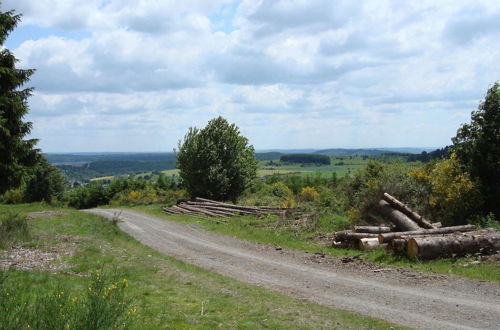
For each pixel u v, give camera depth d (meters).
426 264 11.77
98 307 4.73
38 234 15.59
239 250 15.81
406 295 9.21
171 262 12.98
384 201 17.69
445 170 17.39
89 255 12.59
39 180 62.44
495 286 9.52
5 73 14.70
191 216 27.91
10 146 14.79
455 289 9.48
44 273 9.65
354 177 24.81
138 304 7.89
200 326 6.78
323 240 17.08
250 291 9.71
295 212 22.72
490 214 15.88
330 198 24.27
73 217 23.81
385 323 7.33
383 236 13.84
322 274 11.65
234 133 37.22
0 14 14.89
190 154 36.03
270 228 20.47
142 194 53.59
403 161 23.34
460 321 7.39
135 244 16.58
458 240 12.19
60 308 4.74
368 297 9.18
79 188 66.94
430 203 17.77
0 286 5.21
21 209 31.62
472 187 16.39
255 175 40.09
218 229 21.52
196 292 9.33
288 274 11.74
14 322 4.47
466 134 17.97
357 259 13.25
